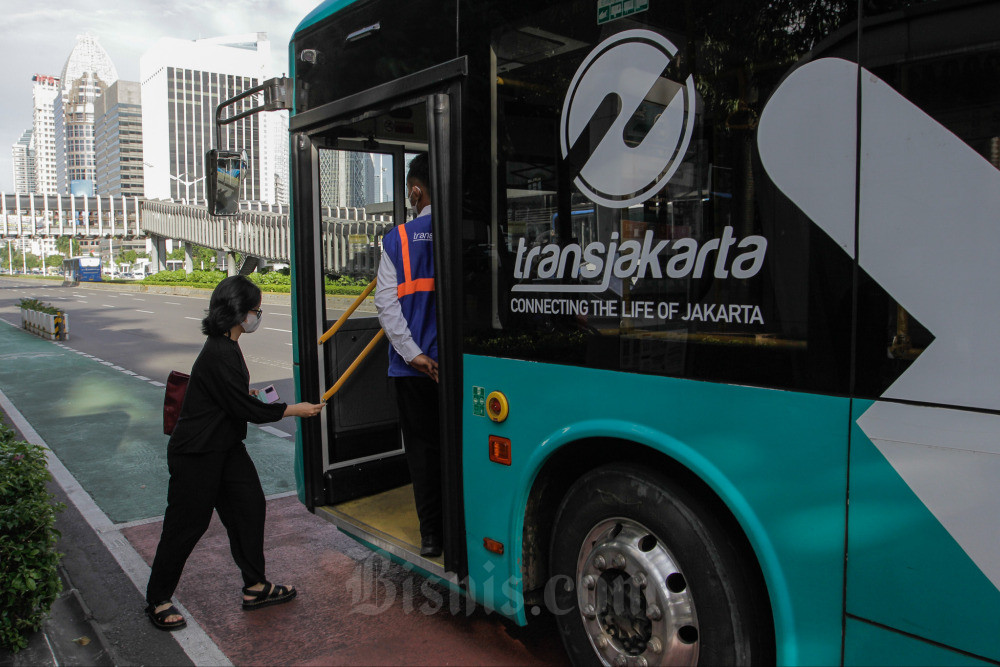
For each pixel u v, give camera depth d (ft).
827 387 5.81
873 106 5.48
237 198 15.61
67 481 19.01
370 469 13.42
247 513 11.15
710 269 6.54
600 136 7.44
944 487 5.22
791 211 5.96
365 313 13.57
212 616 11.21
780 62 5.99
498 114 8.65
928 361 5.28
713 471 6.57
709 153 6.51
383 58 10.52
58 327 57.36
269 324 65.87
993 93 4.93
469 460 9.30
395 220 14.19
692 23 6.59
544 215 8.12
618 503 7.58
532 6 8.14
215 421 10.54
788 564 6.10
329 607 11.41
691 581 6.94
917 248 5.30
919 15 5.24
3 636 9.77
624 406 7.34
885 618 5.58
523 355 8.46
